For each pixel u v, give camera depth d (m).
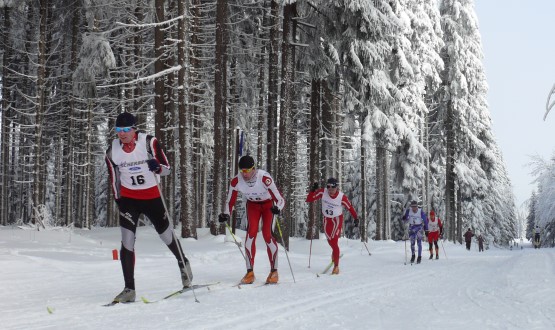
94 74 19.02
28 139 27.19
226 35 20.30
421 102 30.05
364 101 20.48
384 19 17.78
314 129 19.92
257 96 24.14
